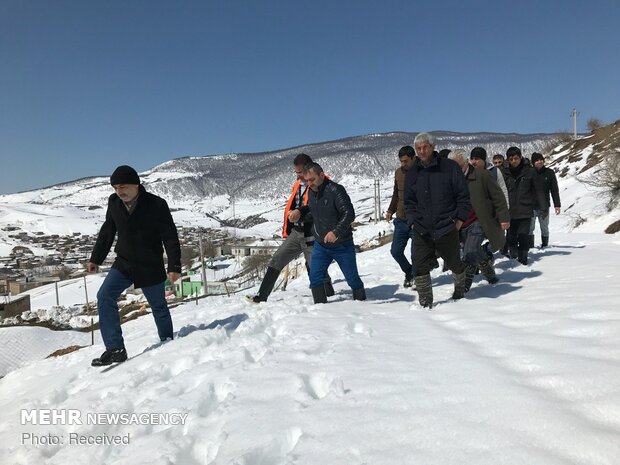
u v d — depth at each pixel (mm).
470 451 2031
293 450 2242
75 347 7133
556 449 1965
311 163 5527
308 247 6285
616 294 4465
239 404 2865
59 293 52281
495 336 3625
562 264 7035
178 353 4305
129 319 9969
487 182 5832
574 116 44281
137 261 4793
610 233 13289
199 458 2490
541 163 9422
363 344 3771
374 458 2076
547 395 2484
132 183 4559
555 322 3766
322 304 5656
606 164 17656
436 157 4934
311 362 3439
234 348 4113
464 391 2623
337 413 2557
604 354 2939
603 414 2211
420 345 3623
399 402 2598
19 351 10383
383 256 12117
